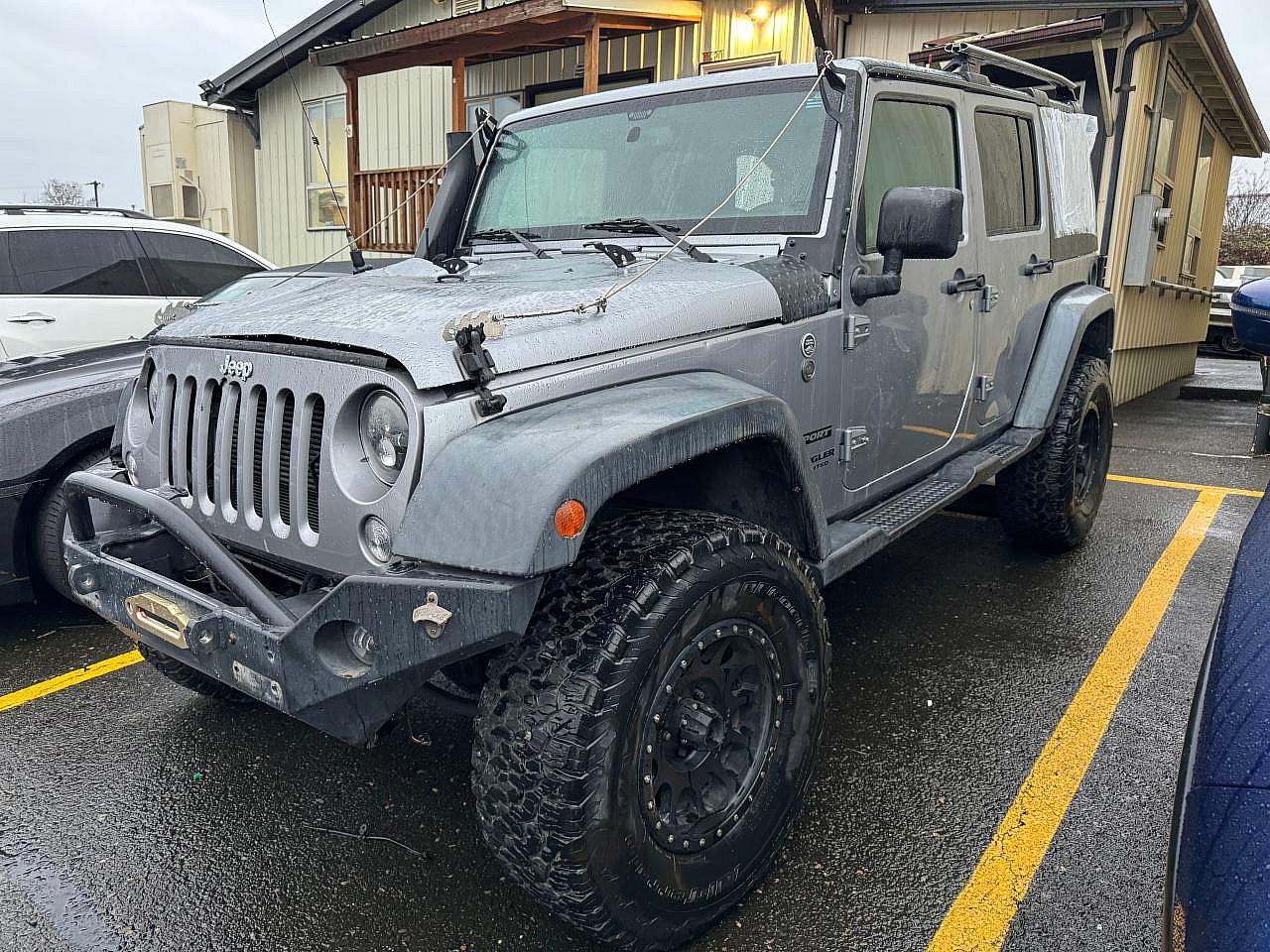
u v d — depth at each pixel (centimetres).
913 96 330
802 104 286
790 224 295
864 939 225
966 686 353
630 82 1011
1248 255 3756
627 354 231
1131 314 993
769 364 268
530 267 304
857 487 319
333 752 316
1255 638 152
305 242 1401
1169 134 1019
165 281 657
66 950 225
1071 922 229
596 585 199
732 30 913
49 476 397
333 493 207
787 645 233
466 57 994
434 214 376
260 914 238
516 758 189
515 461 186
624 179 334
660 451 199
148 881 250
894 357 325
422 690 248
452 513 186
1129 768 297
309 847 265
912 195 268
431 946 227
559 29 889
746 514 266
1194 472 713
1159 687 351
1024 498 464
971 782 289
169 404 253
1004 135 407
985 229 385
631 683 191
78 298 618
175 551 273
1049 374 441
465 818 279
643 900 203
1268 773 128
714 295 255
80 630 427
